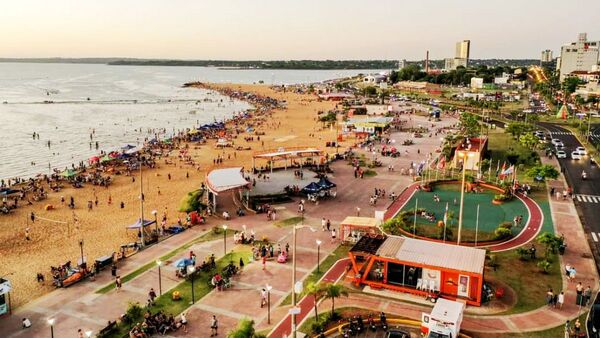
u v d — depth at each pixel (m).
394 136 155.00
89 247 67.00
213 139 156.25
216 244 64.31
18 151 144.12
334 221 73.00
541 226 69.31
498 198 81.19
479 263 48.22
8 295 48.38
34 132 176.75
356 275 51.31
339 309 46.53
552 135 152.12
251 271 55.50
